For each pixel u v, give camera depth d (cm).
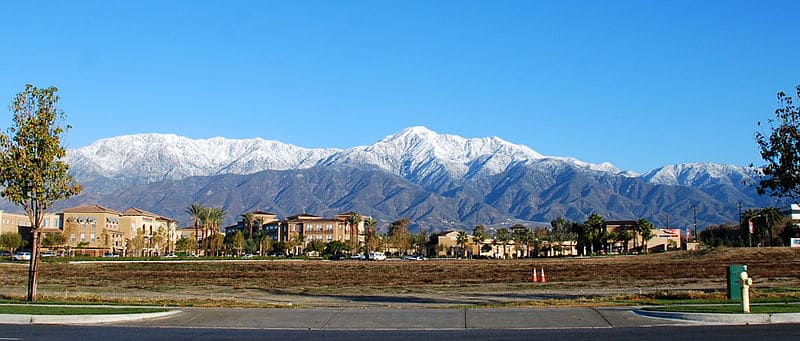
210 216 17700
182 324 2659
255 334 2400
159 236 18625
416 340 2245
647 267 10169
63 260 12356
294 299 5000
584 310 3022
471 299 4875
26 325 2652
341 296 5412
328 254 19900
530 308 3169
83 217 18462
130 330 2494
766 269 8969
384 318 2808
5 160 3288
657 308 2894
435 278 8356
